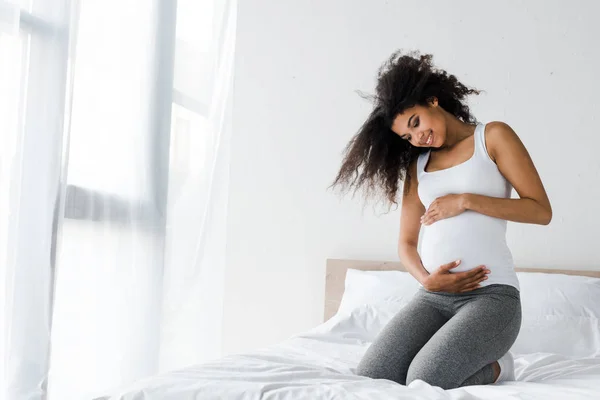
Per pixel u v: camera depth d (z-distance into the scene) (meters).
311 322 3.26
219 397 1.30
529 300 2.58
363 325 2.56
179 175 3.09
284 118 3.39
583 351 2.40
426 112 1.85
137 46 2.80
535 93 3.11
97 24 2.58
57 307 2.37
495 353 1.68
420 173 1.94
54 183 2.27
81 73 2.49
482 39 3.19
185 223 3.12
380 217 3.20
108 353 2.61
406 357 1.75
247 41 3.47
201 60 3.25
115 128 2.67
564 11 3.11
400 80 1.89
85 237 2.50
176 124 3.08
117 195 2.68
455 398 1.32
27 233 2.19
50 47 2.28
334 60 3.36
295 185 3.34
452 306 1.82
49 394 2.26
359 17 3.35
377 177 2.12
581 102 3.05
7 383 2.12
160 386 1.35
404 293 2.73
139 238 2.80
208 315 3.24
